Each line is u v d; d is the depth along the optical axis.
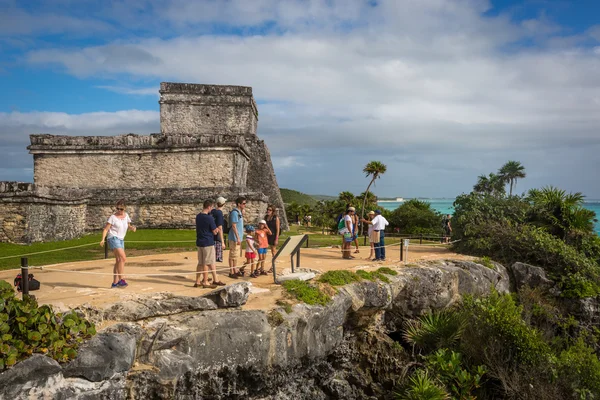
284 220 30.22
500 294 13.02
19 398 4.89
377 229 13.12
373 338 10.59
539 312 13.55
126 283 8.43
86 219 21.84
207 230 8.54
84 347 5.63
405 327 11.16
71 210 19.69
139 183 25.08
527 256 15.38
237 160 25.03
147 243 16.81
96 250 14.98
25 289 6.68
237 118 31.20
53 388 5.16
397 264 12.41
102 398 5.54
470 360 10.35
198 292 8.02
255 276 9.95
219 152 24.78
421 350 10.70
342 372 9.76
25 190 16.64
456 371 9.68
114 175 25.20
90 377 5.50
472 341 10.45
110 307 6.53
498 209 17.69
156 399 6.09
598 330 13.34
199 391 6.66
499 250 15.79
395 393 9.59
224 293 7.30
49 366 5.13
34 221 16.61
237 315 7.18
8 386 4.83
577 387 9.70
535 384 9.69
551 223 17.47
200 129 30.95
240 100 31.20
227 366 6.88
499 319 10.45
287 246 9.44
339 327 9.12
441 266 12.66
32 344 5.25
